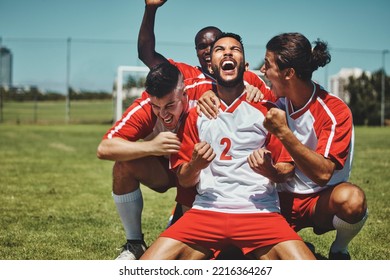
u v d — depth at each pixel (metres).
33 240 4.76
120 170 3.84
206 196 3.40
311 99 3.56
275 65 3.47
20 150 12.88
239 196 3.35
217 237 3.32
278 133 3.16
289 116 3.63
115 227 5.29
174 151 3.37
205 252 3.38
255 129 3.42
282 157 3.48
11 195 6.97
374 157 11.42
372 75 26.52
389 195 6.93
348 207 3.48
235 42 3.42
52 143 14.92
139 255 3.99
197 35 4.44
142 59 4.50
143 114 3.63
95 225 5.37
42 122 25.73
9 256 4.29
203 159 3.20
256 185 3.38
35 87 29.00
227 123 3.42
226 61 3.38
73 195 7.07
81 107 28.95
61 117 28.50
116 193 3.91
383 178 8.37
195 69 4.49
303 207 3.75
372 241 4.79
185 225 3.34
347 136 3.50
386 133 20.14
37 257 4.28
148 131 3.69
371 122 26.45
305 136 3.61
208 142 3.43
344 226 3.59
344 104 3.60
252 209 3.32
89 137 17.20
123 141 3.49
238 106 3.43
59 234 4.98
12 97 30.98
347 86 26.66
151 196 7.05
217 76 3.42
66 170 9.51
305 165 3.26
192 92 3.80
